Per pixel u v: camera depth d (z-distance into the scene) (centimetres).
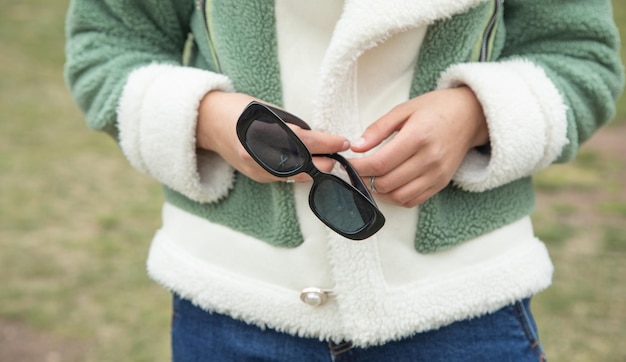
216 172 93
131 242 248
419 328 88
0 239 249
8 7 574
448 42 87
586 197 274
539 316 201
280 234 89
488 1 87
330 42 87
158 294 219
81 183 294
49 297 217
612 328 195
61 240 249
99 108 95
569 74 91
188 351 96
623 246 235
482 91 86
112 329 203
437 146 84
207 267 93
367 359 91
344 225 82
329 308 90
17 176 299
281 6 88
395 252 88
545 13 92
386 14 83
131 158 94
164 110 90
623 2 579
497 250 91
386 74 88
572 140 91
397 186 85
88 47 97
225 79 91
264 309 91
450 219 90
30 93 401
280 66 89
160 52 99
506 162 86
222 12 90
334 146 82
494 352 91
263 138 82
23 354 193
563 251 233
